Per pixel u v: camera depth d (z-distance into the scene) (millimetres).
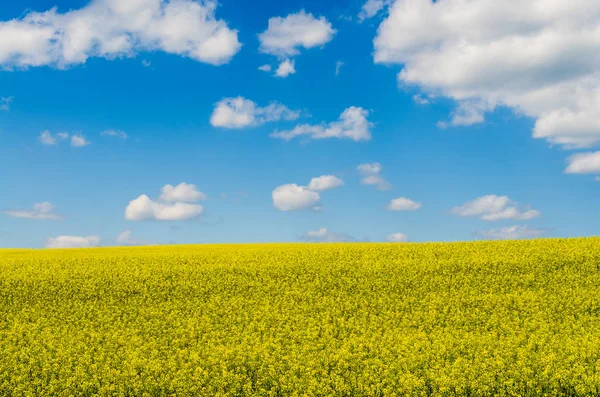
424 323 17797
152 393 12984
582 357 13273
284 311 19828
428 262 27219
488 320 18031
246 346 15781
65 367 14328
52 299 22734
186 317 19812
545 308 19125
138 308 21156
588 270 24359
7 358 15219
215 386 13000
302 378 13039
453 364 13203
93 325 19141
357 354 14430
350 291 22703
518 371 12445
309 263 27906
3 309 21422
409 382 12203
